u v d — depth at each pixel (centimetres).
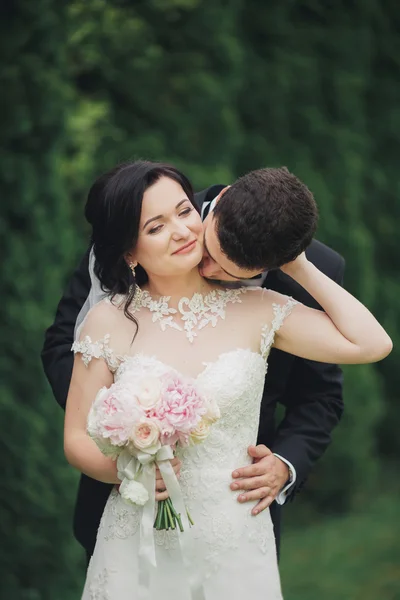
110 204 317
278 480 345
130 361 321
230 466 323
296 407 386
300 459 367
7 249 540
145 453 302
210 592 319
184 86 725
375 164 934
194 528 319
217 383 317
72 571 560
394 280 945
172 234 314
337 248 818
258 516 330
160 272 319
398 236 940
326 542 766
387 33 928
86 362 326
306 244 318
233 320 329
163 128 728
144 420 297
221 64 739
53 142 545
